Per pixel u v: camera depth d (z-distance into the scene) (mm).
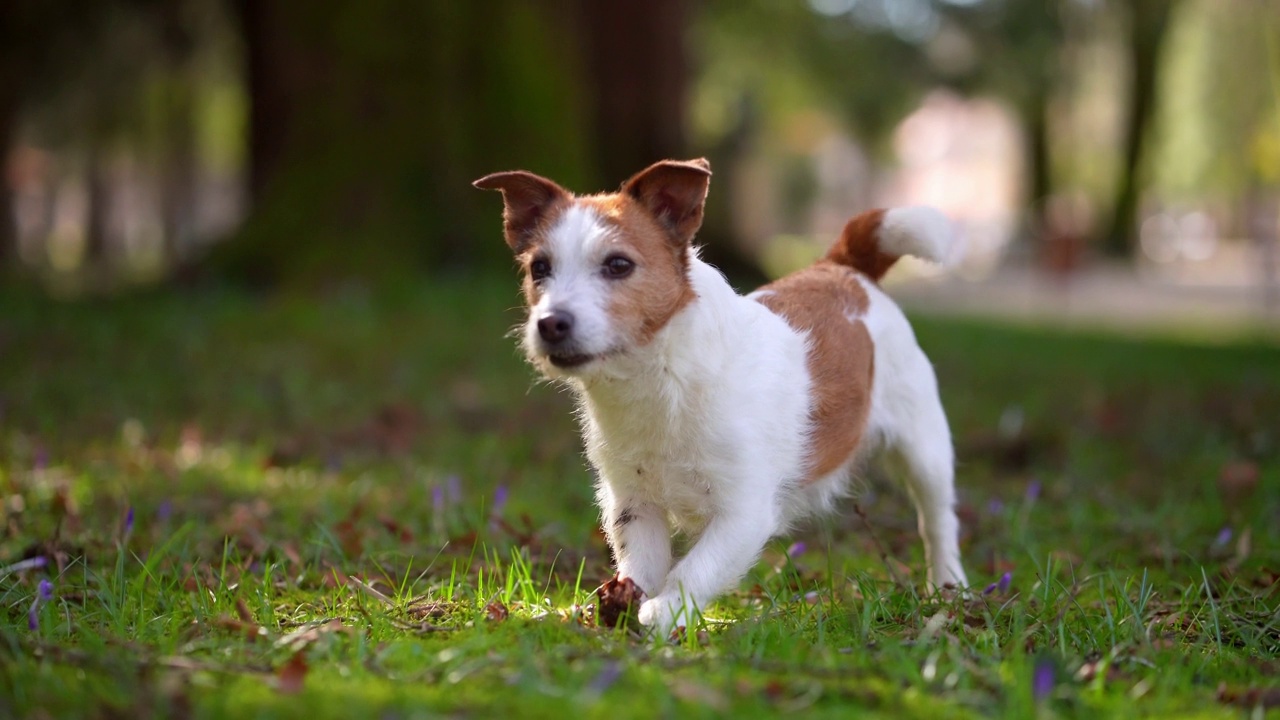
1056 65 31938
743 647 3578
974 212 69562
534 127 15016
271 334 11250
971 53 31734
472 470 6996
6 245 25141
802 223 62562
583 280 4008
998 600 4340
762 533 4121
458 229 14398
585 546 5391
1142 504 6582
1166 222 50438
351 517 5680
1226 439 8500
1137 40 32438
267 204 14234
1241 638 3998
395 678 3250
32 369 9617
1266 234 23172
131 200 51250
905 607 4246
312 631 3619
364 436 7828
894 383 4969
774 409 4191
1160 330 18953
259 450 7219
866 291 4996
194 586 4414
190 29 25391
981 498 6648
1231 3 34812
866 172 66500
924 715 3055
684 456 4078
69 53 25297
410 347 10938
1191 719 3156
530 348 4051
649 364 4012
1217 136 42125
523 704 2996
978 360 12609
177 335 11078
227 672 3289
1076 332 16688
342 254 13656
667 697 2990
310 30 14398
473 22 14922
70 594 4285
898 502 6512
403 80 14430
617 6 19359
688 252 4191
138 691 3064
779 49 29656
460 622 3969
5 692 3154
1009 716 3012
